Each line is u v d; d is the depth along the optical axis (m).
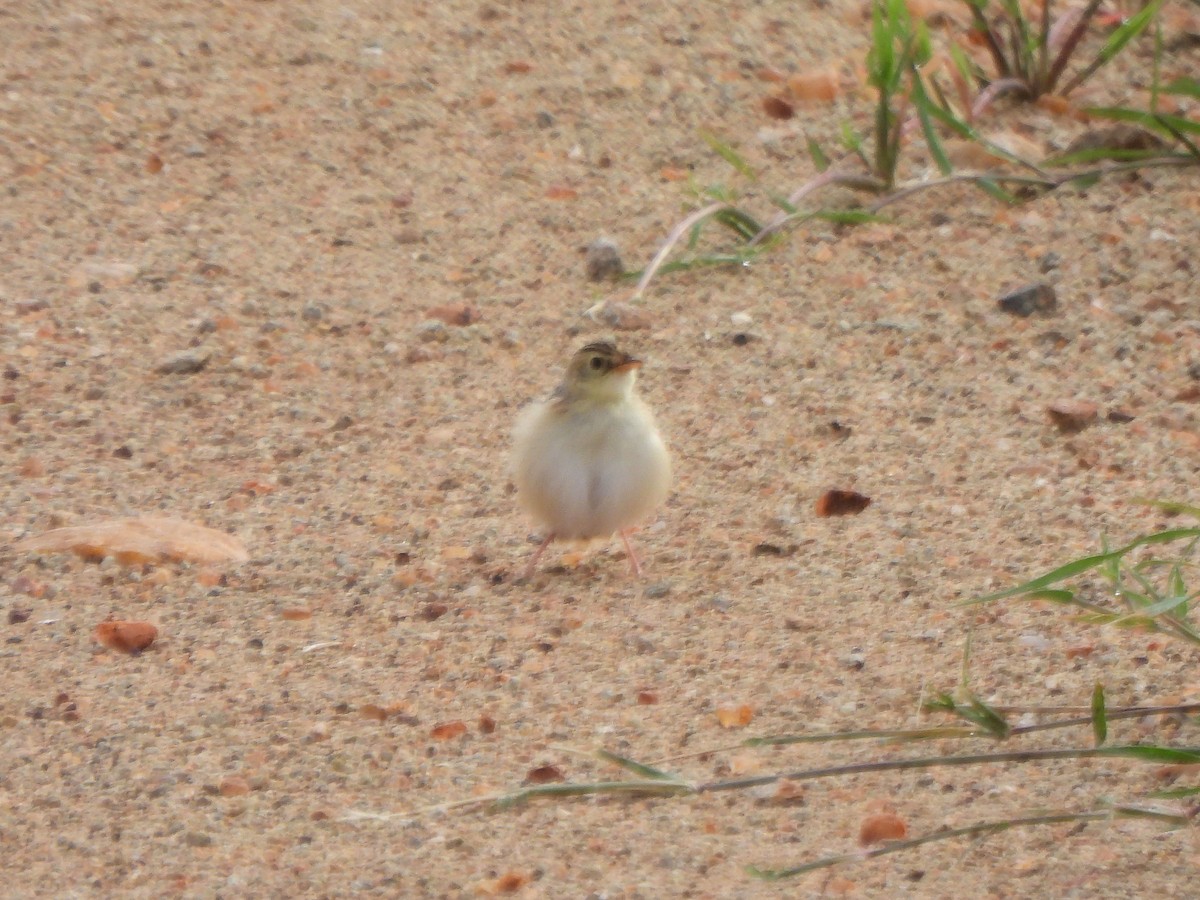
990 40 16.61
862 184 15.43
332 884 7.84
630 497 10.70
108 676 9.82
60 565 11.08
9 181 16.38
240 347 14.05
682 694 9.45
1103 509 11.27
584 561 11.20
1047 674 9.41
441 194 16.08
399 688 9.63
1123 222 14.88
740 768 8.70
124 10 19.17
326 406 13.30
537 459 10.73
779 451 12.36
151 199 16.17
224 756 8.98
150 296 14.77
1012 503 11.45
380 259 15.23
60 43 18.53
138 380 13.65
